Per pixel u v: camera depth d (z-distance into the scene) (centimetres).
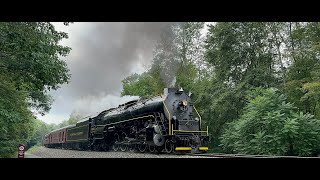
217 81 2975
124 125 2141
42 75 1361
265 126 1984
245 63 2922
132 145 2002
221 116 2834
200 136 1708
